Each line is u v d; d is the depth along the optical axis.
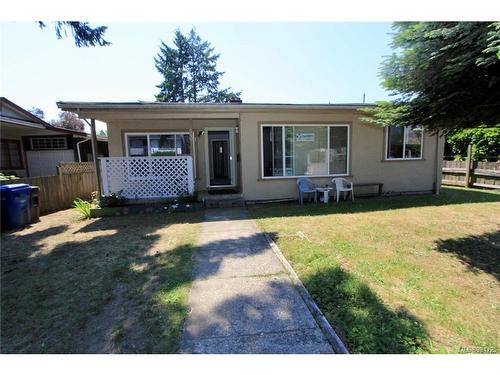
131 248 4.49
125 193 7.82
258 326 2.28
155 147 9.63
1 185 6.54
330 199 9.14
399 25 4.55
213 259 3.85
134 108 7.07
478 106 4.23
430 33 3.73
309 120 8.88
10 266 3.88
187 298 2.76
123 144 9.29
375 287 3.01
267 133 8.71
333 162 9.27
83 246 4.70
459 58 3.61
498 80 3.63
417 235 4.93
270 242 4.54
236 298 2.74
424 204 7.90
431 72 4.39
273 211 7.30
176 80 36.19
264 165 8.80
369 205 7.92
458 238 4.76
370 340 2.11
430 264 3.67
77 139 14.28
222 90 38.31
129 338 2.21
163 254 4.13
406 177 9.81
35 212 7.02
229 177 11.03
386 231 5.18
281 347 2.04
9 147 12.51
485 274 3.39
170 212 7.57
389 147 9.60
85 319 2.50
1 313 2.64
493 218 6.13
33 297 2.95
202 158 10.05
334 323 2.32
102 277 3.39
